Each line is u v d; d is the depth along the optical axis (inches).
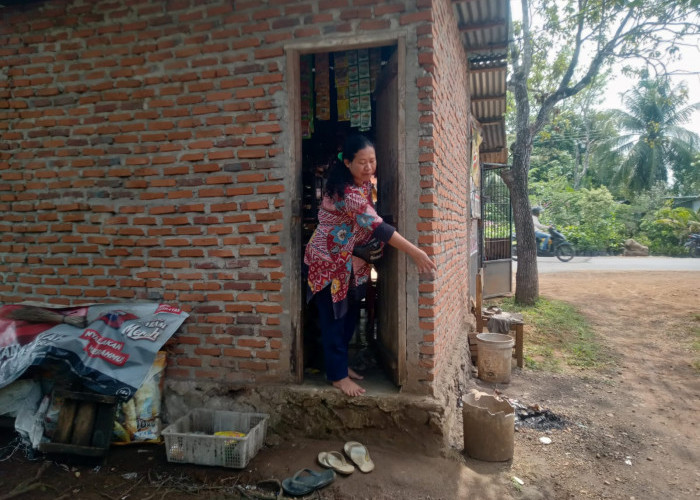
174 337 131.9
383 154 138.3
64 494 102.0
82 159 134.9
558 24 324.2
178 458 112.4
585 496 109.7
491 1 169.8
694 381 193.0
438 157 127.4
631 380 195.8
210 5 125.0
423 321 120.3
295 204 123.0
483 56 233.3
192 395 130.3
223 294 128.8
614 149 895.1
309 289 123.0
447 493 104.0
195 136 127.6
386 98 133.1
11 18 137.9
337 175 116.4
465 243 225.3
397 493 103.0
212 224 128.3
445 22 145.6
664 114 844.0
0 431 129.3
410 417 118.3
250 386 127.4
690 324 266.2
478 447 120.3
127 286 134.3
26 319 124.2
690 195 987.3
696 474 122.5
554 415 156.9
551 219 819.4
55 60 135.4
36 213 139.3
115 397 113.5
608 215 776.9
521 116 334.0
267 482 104.7
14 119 138.9
